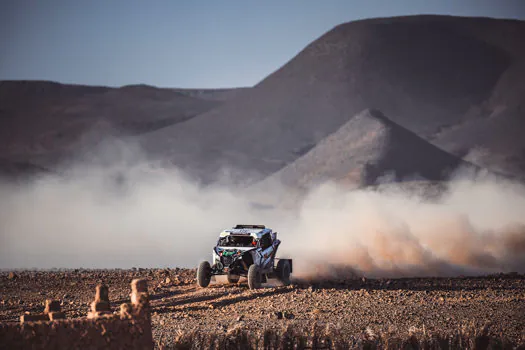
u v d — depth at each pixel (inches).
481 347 1496.1
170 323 2103.8
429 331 1647.4
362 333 1860.2
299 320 2143.2
